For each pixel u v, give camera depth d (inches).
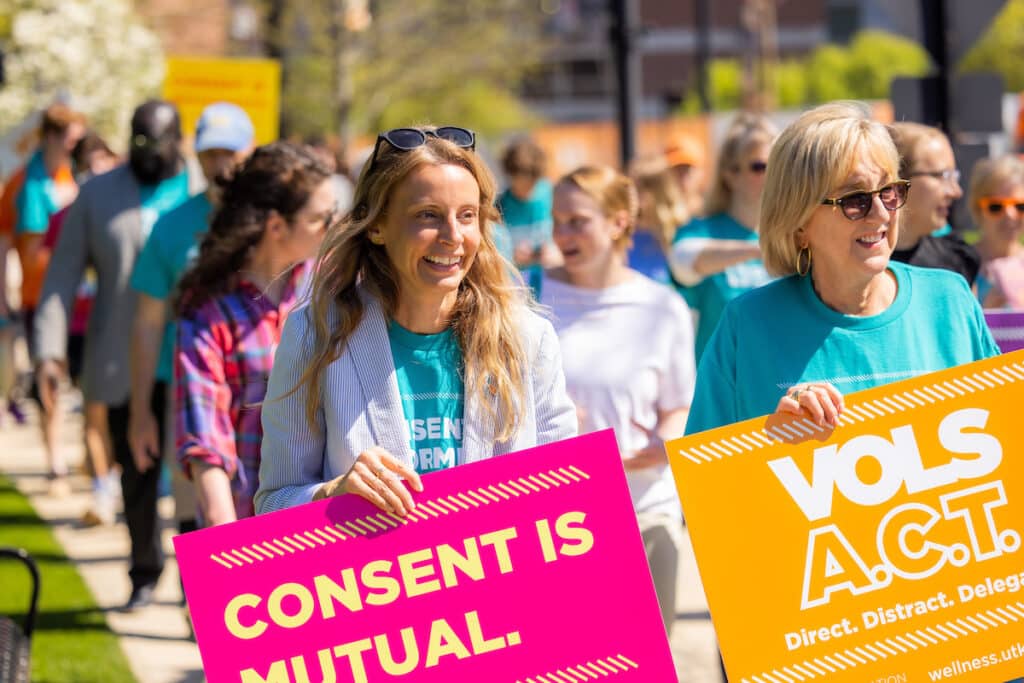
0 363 529.7
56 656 248.2
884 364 136.9
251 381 177.0
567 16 2094.0
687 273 232.2
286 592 120.4
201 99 422.9
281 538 120.4
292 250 178.7
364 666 121.0
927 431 129.3
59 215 389.1
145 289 233.6
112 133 873.5
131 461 277.7
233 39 1077.1
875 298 139.2
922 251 186.5
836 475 128.6
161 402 264.2
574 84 2522.1
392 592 121.5
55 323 280.1
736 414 142.8
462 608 122.1
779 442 128.3
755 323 140.5
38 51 845.2
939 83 311.4
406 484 121.6
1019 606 129.4
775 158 137.7
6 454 478.6
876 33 2477.9
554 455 123.3
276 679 119.9
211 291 178.1
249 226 177.3
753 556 127.6
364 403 127.3
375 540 121.4
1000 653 129.1
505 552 122.6
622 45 491.5
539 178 419.2
